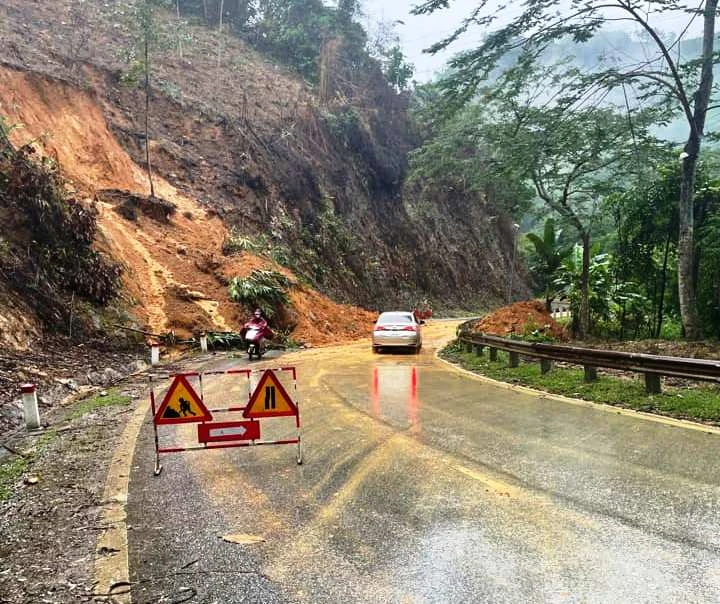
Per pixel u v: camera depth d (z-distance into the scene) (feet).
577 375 39.91
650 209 75.36
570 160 67.51
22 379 36.70
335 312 99.81
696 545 13.46
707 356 46.78
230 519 15.88
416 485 18.16
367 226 153.28
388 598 11.46
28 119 80.02
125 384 42.83
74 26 119.14
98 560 13.67
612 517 15.21
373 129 170.40
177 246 81.30
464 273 188.03
